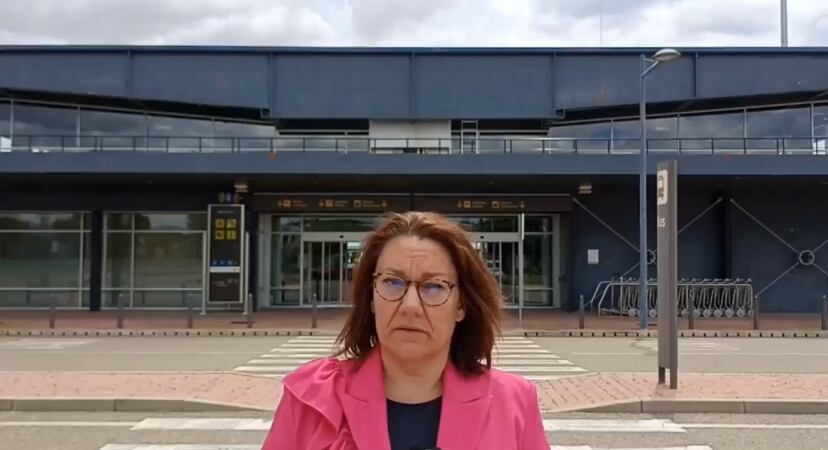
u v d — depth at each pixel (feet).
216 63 81.30
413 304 6.54
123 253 82.48
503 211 80.59
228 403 27.91
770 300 81.10
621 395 29.22
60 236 82.38
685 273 82.12
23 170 70.49
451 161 71.41
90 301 80.64
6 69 79.56
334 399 6.47
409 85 82.02
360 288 7.13
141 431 24.45
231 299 74.64
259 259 82.74
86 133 82.84
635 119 83.56
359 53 81.97
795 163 71.26
